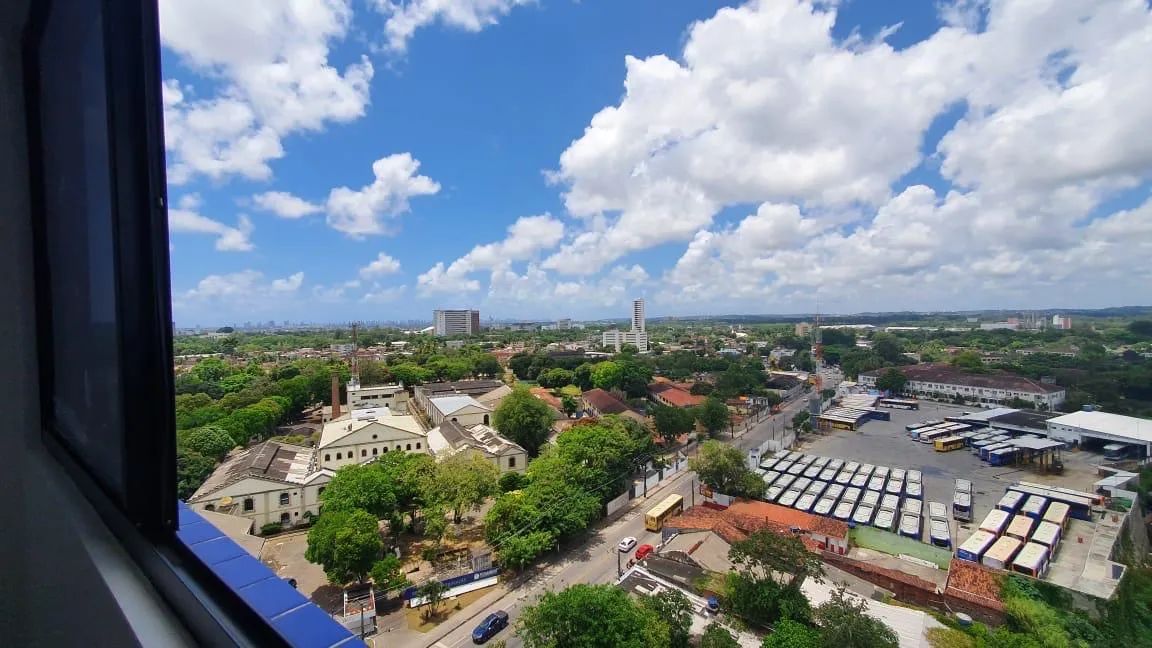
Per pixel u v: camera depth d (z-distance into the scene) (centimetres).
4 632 207
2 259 201
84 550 158
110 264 171
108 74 170
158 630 130
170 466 182
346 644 196
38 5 206
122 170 172
